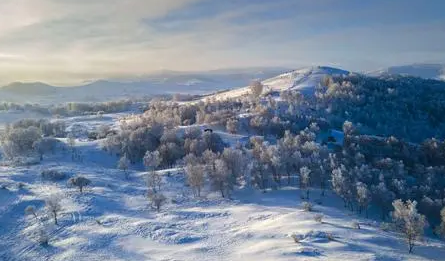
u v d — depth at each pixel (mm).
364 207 102750
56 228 89812
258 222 87250
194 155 140375
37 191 114750
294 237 71312
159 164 147625
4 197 110812
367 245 68625
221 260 65938
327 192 115562
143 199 109312
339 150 149875
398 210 77250
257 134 184750
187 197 111312
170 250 73625
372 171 119375
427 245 73562
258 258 63719
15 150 160375
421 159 148250
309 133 159625
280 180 124312
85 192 112375
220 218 92062
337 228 78500
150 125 181500
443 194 108125
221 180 111125
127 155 159000
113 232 84875
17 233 89375
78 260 72625
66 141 182500
